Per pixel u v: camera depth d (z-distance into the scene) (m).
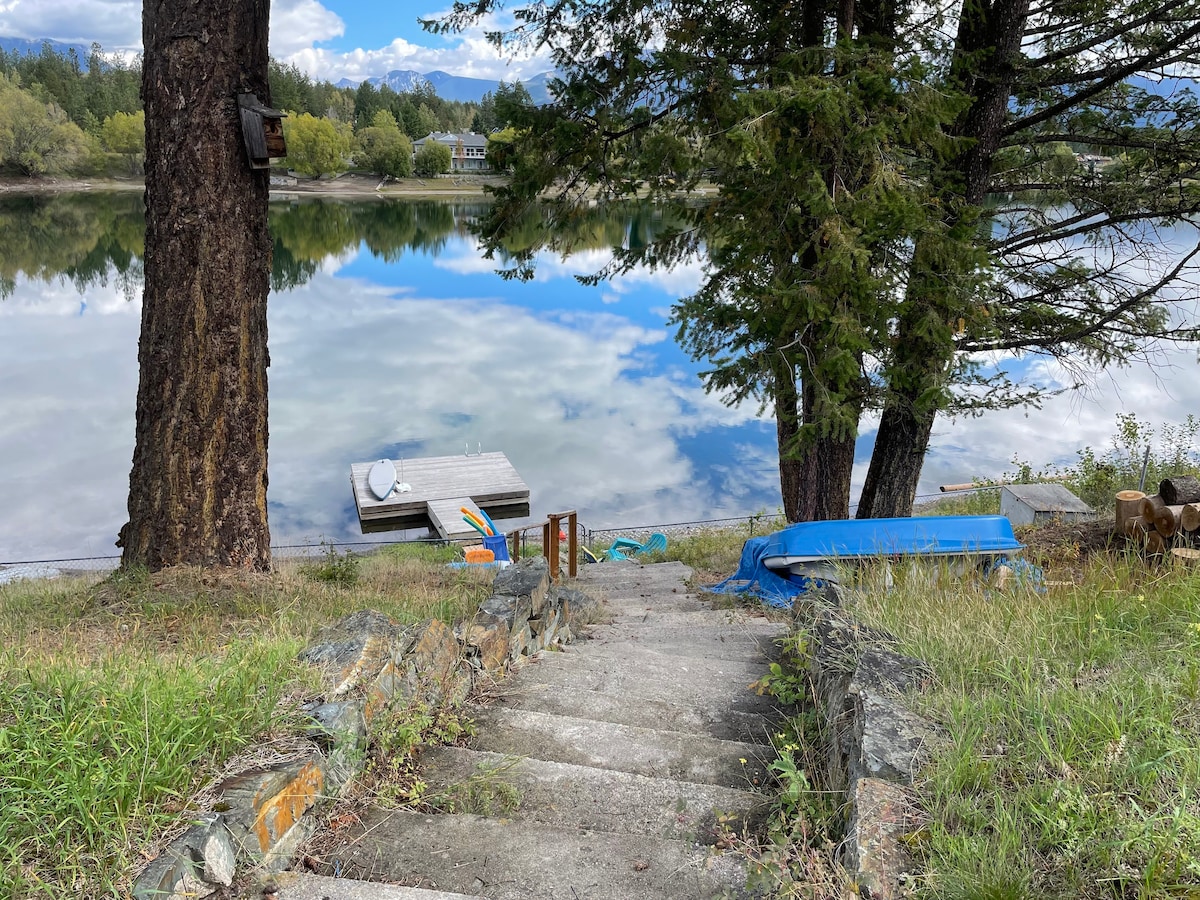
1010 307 10.12
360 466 24.36
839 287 7.87
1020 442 28.11
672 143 8.82
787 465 12.02
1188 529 6.46
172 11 6.59
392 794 3.10
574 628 7.07
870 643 3.75
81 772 2.49
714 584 10.13
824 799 2.92
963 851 2.20
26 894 2.12
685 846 2.80
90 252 62.56
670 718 4.26
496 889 2.57
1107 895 2.03
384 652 3.75
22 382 31.89
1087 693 2.98
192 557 7.01
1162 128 9.41
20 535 19.25
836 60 7.84
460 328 50.19
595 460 26.80
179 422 6.91
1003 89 9.43
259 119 6.76
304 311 53.47
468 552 14.56
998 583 5.24
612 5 9.41
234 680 3.21
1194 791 2.33
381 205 118.94
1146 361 10.07
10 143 110.62
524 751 3.75
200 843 2.33
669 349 45.84
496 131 9.77
